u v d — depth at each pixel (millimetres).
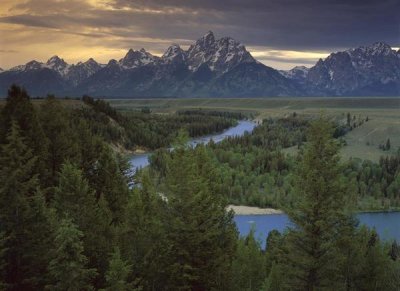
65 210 30953
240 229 114375
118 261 25516
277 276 34750
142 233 30078
